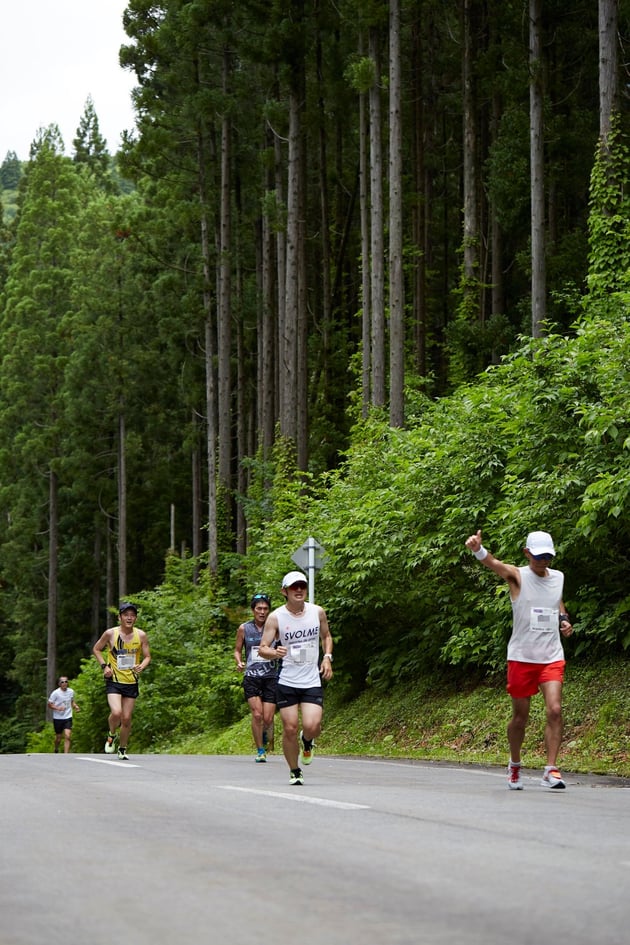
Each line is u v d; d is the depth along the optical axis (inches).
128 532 4074.8
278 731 1364.4
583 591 986.1
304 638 631.2
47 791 596.7
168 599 2124.8
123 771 782.5
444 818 449.1
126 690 978.1
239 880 307.9
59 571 4052.7
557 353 973.2
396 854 351.9
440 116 3051.2
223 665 1774.1
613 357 919.0
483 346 2037.4
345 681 1333.7
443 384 2837.1
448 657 1175.6
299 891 291.4
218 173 3161.9
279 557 1477.6
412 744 1093.8
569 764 829.2
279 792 575.2
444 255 3068.4
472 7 2388.0
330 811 477.7
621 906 273.0
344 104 2763.3
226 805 506.9
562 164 2133.4
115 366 3782.0
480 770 805.2
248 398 3663.9
